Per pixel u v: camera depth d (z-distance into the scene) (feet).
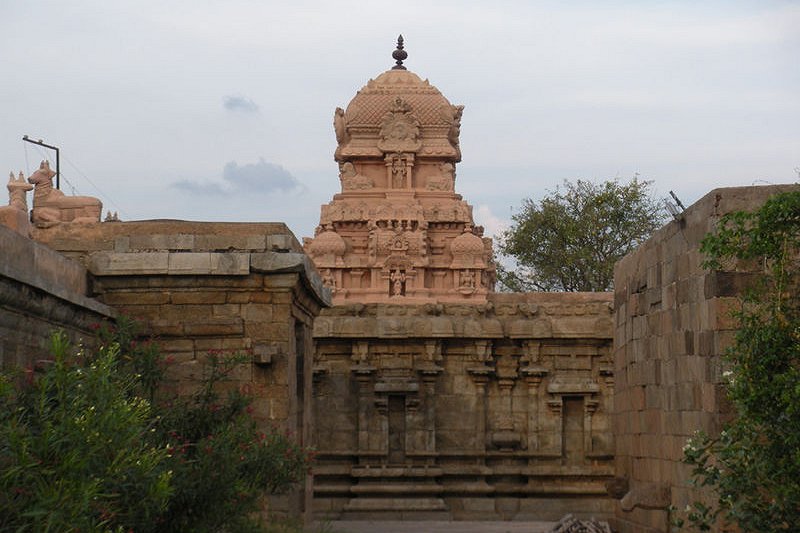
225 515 70.38
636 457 100.48
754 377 64.03
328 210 170.30
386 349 148.25
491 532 120.98
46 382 53.67
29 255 76.59
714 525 74.54
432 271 166.50
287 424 94.27
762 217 65.62
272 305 95.35
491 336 147.95
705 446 74.84
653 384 93.45
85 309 82.84
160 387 91.81
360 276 166.61
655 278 92.84
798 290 67.21
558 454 147.13
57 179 134.10
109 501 54.70
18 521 46.78
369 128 174.81
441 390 148.46
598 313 150.10
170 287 94.94
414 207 166.40
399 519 141.38
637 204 247.70
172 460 68.23
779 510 62.03
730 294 73.72
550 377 148.77
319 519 135.13
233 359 86.58
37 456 49.26
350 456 145.69
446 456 146.82
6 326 68.08
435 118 174.70
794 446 62.23
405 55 183.52
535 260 252.01
